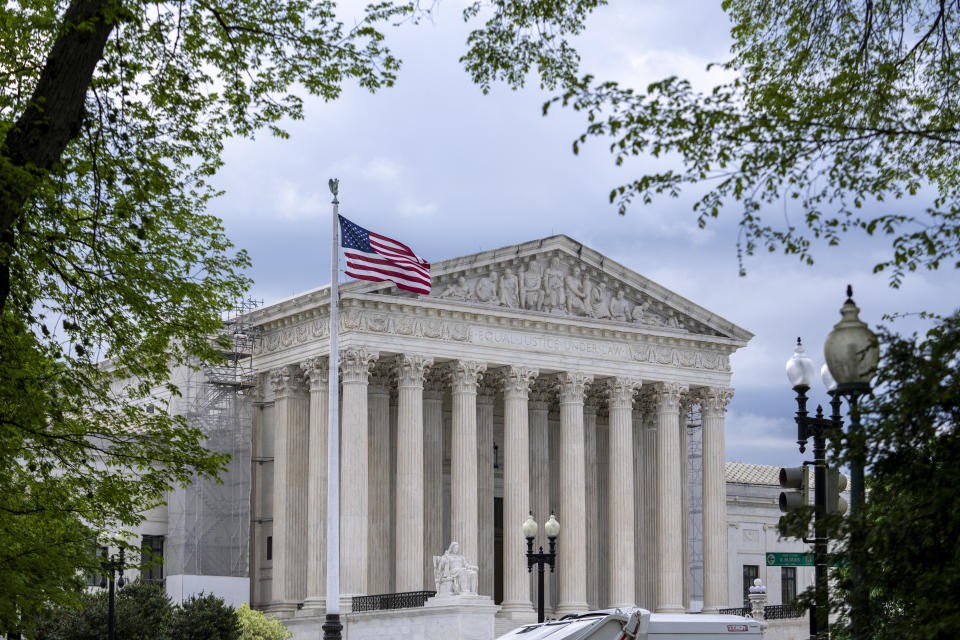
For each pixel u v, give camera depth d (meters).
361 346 100.00
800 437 35.69
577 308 111.00
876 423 23.75
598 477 119.12
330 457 71.88
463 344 104.81
